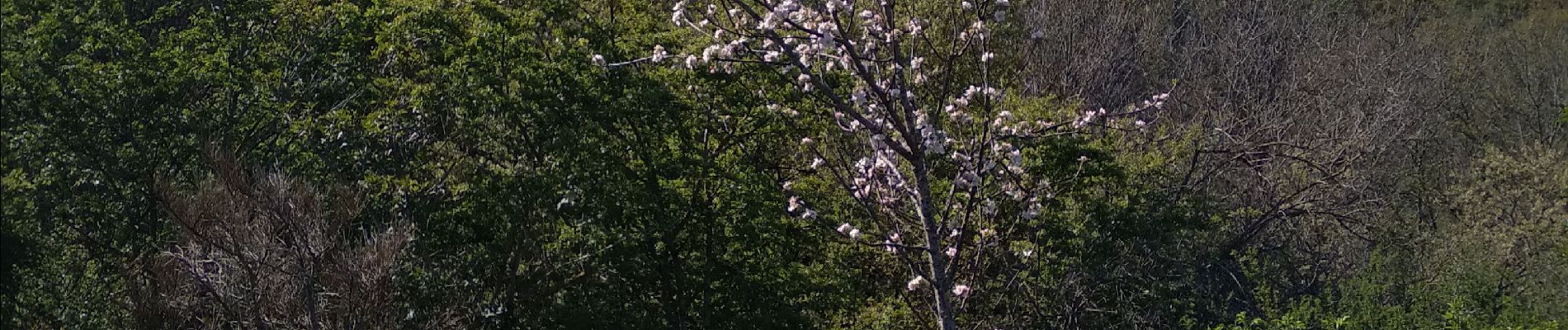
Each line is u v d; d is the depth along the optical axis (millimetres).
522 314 19172
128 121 19031
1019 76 25391
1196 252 23391
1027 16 28266
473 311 18188
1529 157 31562
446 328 17797
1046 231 20641
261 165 17906
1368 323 18766
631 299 19641
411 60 20781
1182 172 25328
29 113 18734
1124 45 29906
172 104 19234
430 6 19078
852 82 18359
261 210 15055
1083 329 22625
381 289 15484
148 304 15859
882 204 11289
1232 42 31188
